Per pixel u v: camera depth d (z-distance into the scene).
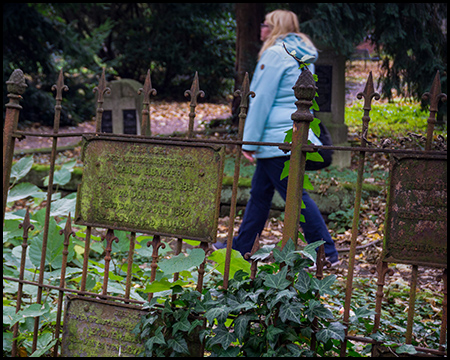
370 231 4.93
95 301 2.23
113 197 2.22
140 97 8.47
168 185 2.14
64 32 12.86
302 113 1.98
